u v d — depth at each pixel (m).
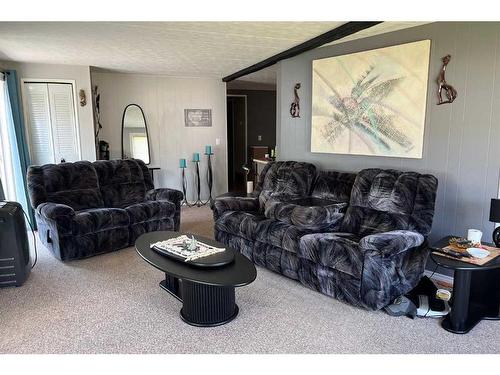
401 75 3.48
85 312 2.84
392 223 3.09
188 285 2.65
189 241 3.10
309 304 2.94
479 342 2.41
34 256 4.07
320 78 4.22
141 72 6.11
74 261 3.90
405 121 3.50
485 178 3.07
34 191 4.20
